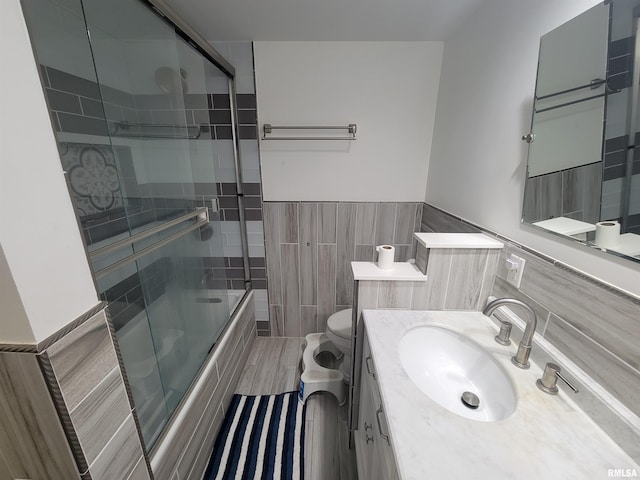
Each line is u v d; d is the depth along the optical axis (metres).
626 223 0.63
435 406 0.70
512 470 0.56
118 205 1.19
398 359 0.88
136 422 0.73
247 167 1.90
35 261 0.47
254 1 1.24
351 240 2.03
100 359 0.61
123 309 1.13
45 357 0.48
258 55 1.70
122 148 1.21
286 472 1.27
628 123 0.61
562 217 0.80
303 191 1.94
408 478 0.54
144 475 0.77
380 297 1.16
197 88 1.60
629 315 0.61
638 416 0.60
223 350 1.55
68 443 0.54
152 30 1.24
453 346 1.02
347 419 1.55
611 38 0.65
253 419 1.54
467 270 1.11
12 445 0.56
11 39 0.43
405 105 1.77
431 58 1.68
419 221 1.98
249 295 2.10
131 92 1.23
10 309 0.46
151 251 1.23
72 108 1.04
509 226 1.06
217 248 1.84
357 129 1.82
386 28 1.50
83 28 1.06
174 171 1.44
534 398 0.72
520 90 1.00
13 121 0.43
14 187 0.44
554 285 0.82
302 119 1.80
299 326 2.24
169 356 1.31
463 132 1.41
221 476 1.26
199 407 1.24
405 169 1.88
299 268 2.10
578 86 0.74
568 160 0.78
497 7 1.13
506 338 0.94
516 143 1.02
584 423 0.66
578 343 0.74
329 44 1.67
